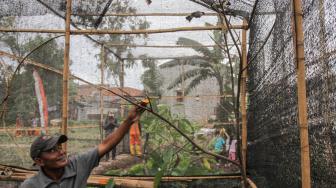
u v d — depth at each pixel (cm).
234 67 970
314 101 264
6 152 589
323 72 242
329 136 235
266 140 436
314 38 259
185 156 543
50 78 759
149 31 512
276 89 371
